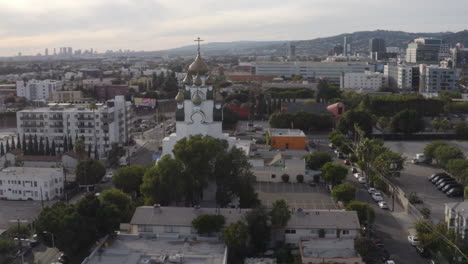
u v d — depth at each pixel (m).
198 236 134.12
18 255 131.88
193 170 159.12
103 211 129.12
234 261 128.50
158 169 156.62
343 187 168.50
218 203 163.38
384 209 172.62
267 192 191.00
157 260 118.06
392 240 145.38
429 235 133.00
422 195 186.38
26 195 187.50
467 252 126.06
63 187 195.62
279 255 128.88
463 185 190.25
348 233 134.50
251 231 132.50
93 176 197.50
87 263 117.94
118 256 121.94
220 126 189.62
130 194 177.75
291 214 138.88
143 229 136.25
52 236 122.00
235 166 163.25
